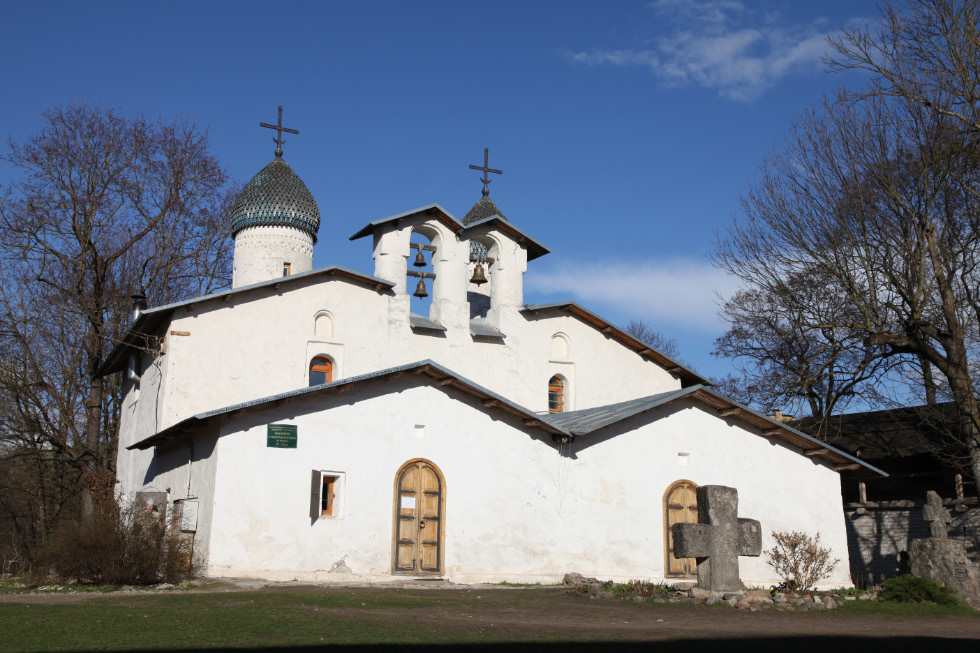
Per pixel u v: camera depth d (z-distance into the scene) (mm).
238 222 30672
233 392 24078
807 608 16141
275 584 17000
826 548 23125
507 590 18141
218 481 17750
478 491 20234
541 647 10375
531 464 20953
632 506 21688
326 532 18516
